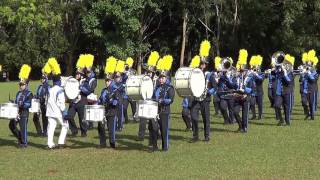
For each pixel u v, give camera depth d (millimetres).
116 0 55812
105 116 16078
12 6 60688
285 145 15758
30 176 12352
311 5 59125
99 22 56969
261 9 60375
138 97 15586
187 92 15570
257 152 14742
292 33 58156
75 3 63875
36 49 63094
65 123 16656
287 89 20078
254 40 64125
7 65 64688
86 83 18719
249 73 19797
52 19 61000
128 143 17219
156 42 67375
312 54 22141
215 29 64438
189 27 63688
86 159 14477
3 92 41812
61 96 16359
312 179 11523
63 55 66562
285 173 12117
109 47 57562
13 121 16703
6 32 63750
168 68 15703
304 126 19891
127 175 12250
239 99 18844
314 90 21797
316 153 14430
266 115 23938
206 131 17094
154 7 59656
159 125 15609
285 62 20219
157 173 12391
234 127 20281
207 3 61250
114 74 16750
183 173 12336
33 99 18750
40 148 16594
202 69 16781
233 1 62500
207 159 13938
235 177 11836
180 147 16016
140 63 60781
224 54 64688
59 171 12922
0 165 13766
